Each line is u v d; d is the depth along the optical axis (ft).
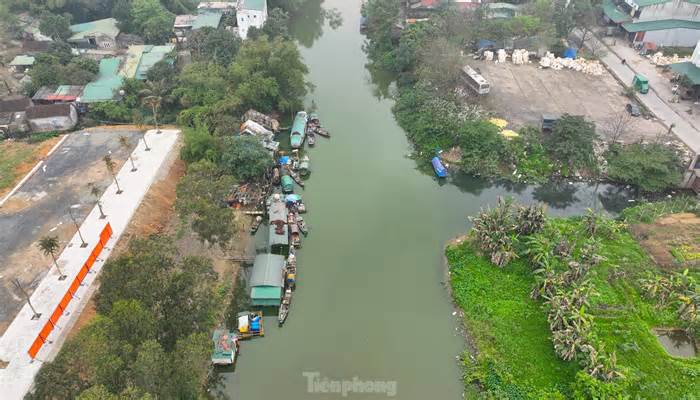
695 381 150.20
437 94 302.45
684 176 241.55
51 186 219.20
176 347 125.08
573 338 153.28
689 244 199.93
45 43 337.93
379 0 372.58
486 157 254.68
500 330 168.35
